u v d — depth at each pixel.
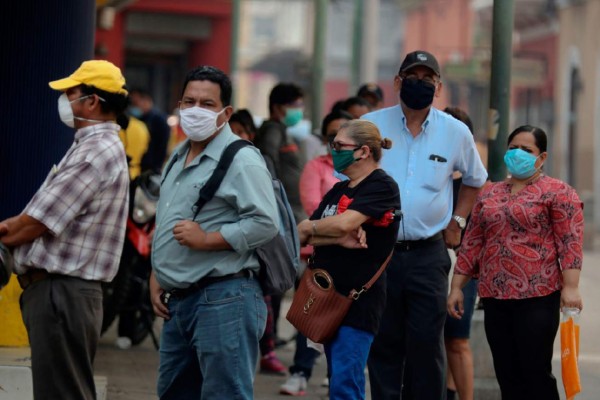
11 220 12.68
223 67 66.00
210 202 13.05
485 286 15.71
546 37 79.44
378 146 14.72
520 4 76.88
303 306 14.51
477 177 16.86
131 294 23.67
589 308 33.19
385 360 16.33
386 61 132.00
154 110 32.03
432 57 16.03
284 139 22.69
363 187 14.54
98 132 13.14
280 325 28.08
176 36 65.44
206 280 13.03
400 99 16.39
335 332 14.54
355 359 14.47
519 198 15.52
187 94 13.09
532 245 15.44
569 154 75.56
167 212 13.27
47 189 12.71
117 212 13.14
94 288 13.07
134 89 31.89
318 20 36.22
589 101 73.25
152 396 19.39
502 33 19.77
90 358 13.24
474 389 19.11
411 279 15.98
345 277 14.45
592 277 42.31
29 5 18.59
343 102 22.19
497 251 15.58
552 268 15.41
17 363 16.61
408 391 16.70
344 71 147.00
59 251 12.84
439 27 99.00
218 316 12.99
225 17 64.88
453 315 16.19
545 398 15.54
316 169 20.42
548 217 15.43
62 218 12.68
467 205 17.12
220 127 13.21
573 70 75.12
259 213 12.88
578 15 74.62
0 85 18.64
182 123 13.03
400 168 16.27
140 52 71.94
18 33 18.59
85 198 12.81
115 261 13.20
